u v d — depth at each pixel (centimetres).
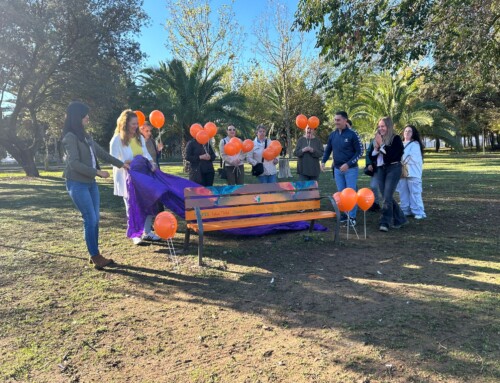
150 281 466
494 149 5397
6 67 2000
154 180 591
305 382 268
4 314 379
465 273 470
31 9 2002
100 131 3294
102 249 606
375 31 791
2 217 890
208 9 2780
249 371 282
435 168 2131
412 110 3109
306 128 826
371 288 430
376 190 860
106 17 2227
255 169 876
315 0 815
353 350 306
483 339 315
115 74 2319
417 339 319
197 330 345
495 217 786
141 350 314
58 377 279
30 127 3309
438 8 771
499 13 825
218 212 567
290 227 704
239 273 487
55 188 1597
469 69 955
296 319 362
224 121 2306
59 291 437
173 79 2227
